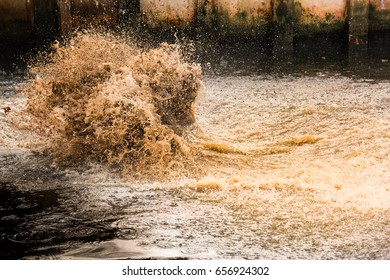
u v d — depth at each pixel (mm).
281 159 12062
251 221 9273
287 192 10344
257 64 23938
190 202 10016
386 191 10266
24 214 9594
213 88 18641
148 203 9984
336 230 8953
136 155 11789
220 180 10891
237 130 13984
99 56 13594
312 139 13219
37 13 24688
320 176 10992
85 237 8797
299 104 16312
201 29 25672
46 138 13062
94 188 10648
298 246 8492
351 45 25562
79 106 12453
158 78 12859
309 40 25969
